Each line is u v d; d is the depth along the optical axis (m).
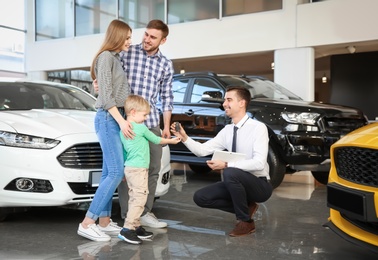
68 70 12.62
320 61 12.45
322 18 8.16
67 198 3.17
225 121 5.18
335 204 2.47
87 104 4.46
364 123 5.07
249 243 2.98
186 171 6.97
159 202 4.43
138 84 3.24
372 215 2.19
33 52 12.75
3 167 3.16
